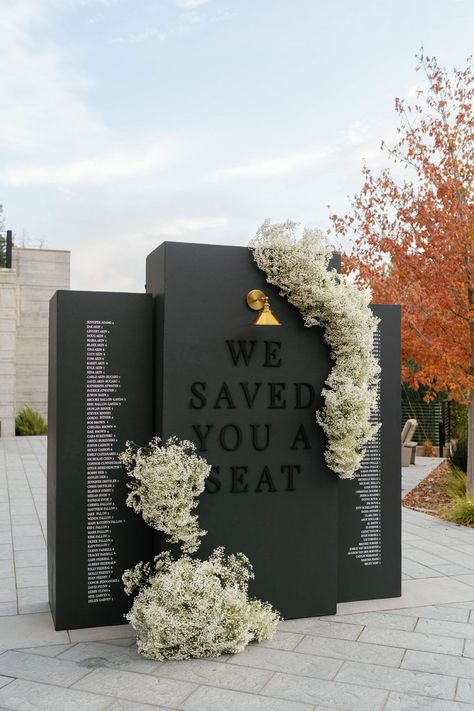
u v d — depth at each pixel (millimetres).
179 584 5422
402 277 11828
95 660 5262
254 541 6133
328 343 6406
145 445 6148
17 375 27297
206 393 6004
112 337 6082
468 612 6449
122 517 6051
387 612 6449
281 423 6250
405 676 5004
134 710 4457
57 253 27750
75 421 5957
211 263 6043
